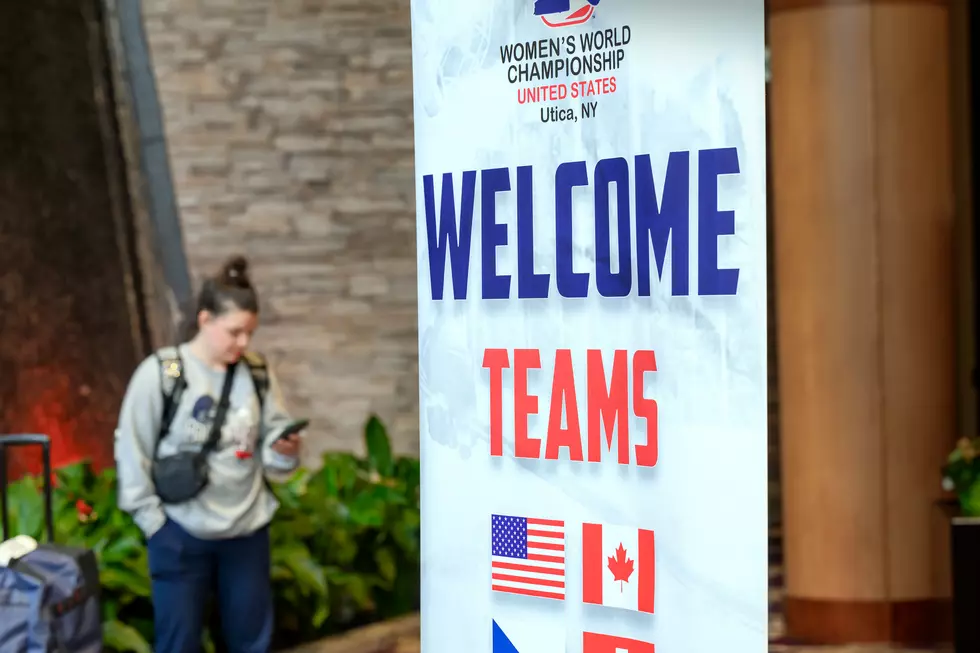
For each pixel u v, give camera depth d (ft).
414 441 20.30
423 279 6.74
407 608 16.15
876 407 16.02
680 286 5.80
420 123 6.68
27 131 18.95
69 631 9.71
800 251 16.15
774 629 16.65
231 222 20.12
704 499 5.78
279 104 20.07
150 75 19.99
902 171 15.85
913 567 16.05
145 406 11.25
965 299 17.37
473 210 6.48
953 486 14.21
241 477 11.58
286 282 20.17
